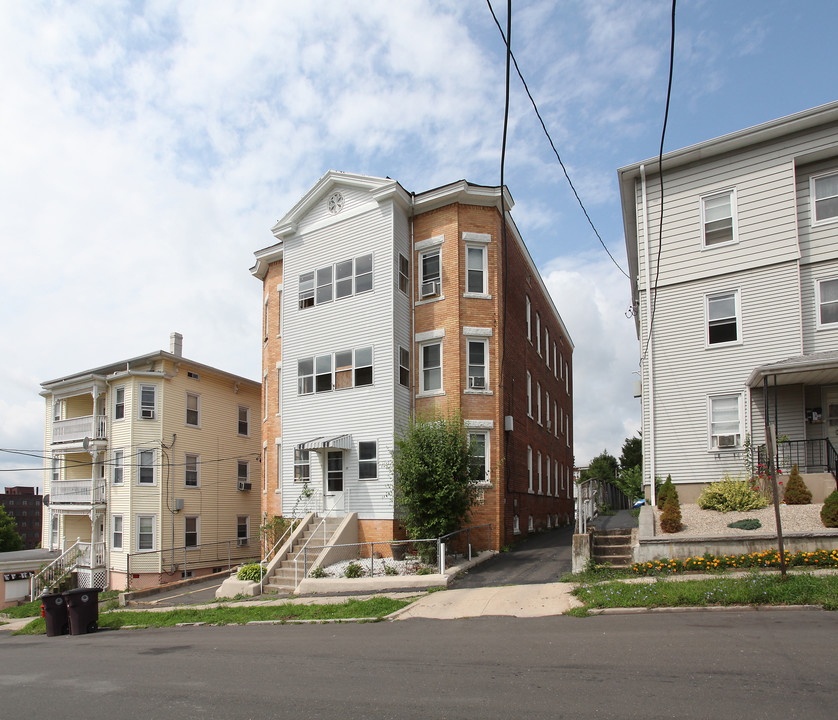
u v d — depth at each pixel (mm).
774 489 10742
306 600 15109
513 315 23719
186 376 31531
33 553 31062
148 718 6656
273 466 24438
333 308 21953
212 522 31922
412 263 21859
